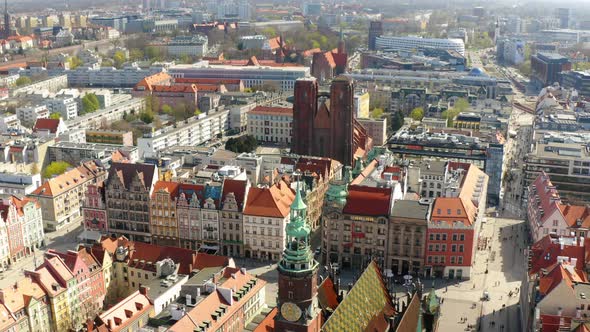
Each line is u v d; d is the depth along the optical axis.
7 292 192.50
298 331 138.12
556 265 191.75
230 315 190.50
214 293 191.38
